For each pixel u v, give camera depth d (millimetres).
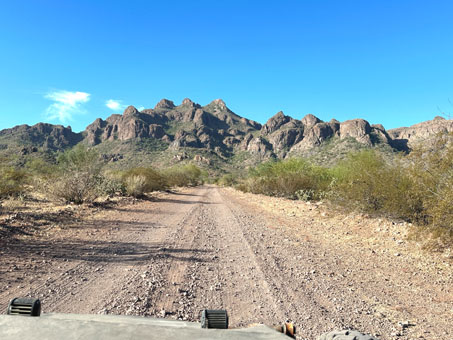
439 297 4695
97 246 7324
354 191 10461
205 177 115500
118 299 4297
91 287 4738
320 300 4531
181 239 8531
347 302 4473
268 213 14555
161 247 7496
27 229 8305
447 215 6586
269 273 5695
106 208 14023
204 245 7879
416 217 8820
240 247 7695
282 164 23844
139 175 24594
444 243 6766
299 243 8219
